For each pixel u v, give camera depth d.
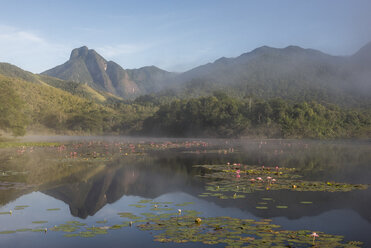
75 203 13.38
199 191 15.41
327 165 25.23
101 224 10.41
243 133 100.56
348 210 11.84
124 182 18.09
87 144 57.94
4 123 55.12
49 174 21.03
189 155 34.84
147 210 11.95
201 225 9.83
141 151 41.03
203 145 56.41
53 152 38.84
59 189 16.23
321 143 67.25
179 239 8.52
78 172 21.98
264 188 15.88
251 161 28.47
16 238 9.19
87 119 127.38
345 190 15.11
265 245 8.05
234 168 23.55
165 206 12.57
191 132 113.94
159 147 49.88
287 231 9.33
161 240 8.49
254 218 10.79
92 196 14.66
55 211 12.16
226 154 36.22
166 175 20.55
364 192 14.78
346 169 22.72
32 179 19.09
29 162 27.75
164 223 10.14
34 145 51.88
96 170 22.89
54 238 9.11
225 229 9.41
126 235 9.18
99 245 8.52
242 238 8.55
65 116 126.81
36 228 10.08
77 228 9.95
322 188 15.55
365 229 9.77
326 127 110.00
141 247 8.30
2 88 55.75
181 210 11.84
